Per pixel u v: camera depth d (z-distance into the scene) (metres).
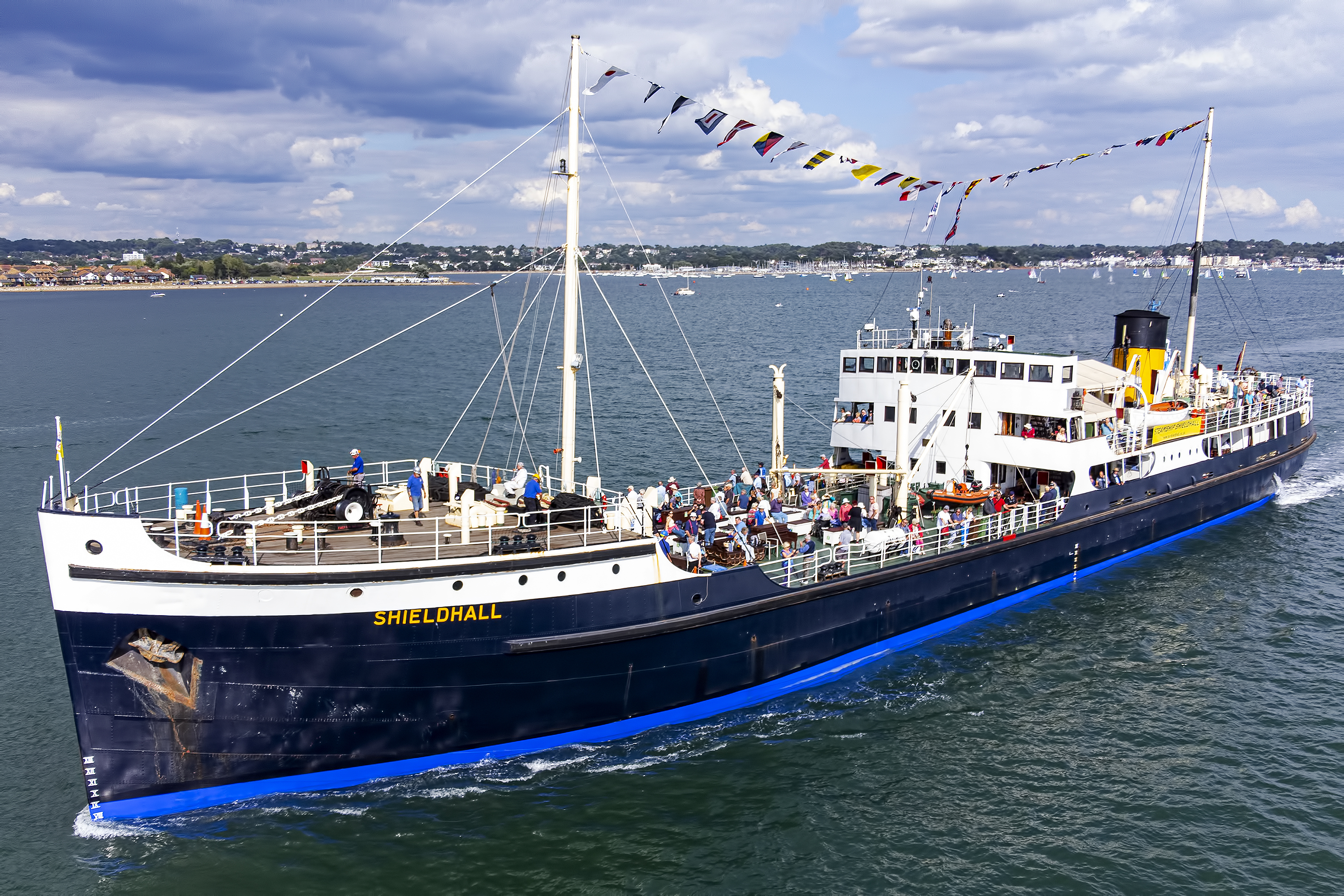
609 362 103.06
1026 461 36.06
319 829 21.95
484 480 52.59
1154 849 21.45
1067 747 25.89
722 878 20.64
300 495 26.83
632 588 24.47
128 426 68.75
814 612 28.45
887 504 35.41
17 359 115.88
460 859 21.09
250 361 109.44
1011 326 143.38
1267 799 23.27
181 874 20.36
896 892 20.17
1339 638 32.50
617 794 23.66
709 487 34.06
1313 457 57.78
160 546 20.33
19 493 50.25
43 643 31.12
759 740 26.38
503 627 23.02
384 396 80.44
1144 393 40.94
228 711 21.50
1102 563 38.91
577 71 25.03
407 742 23.38
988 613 34.53
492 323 167.38
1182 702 28.30
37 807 22.55
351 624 21.56
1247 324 144.12
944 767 24.98
